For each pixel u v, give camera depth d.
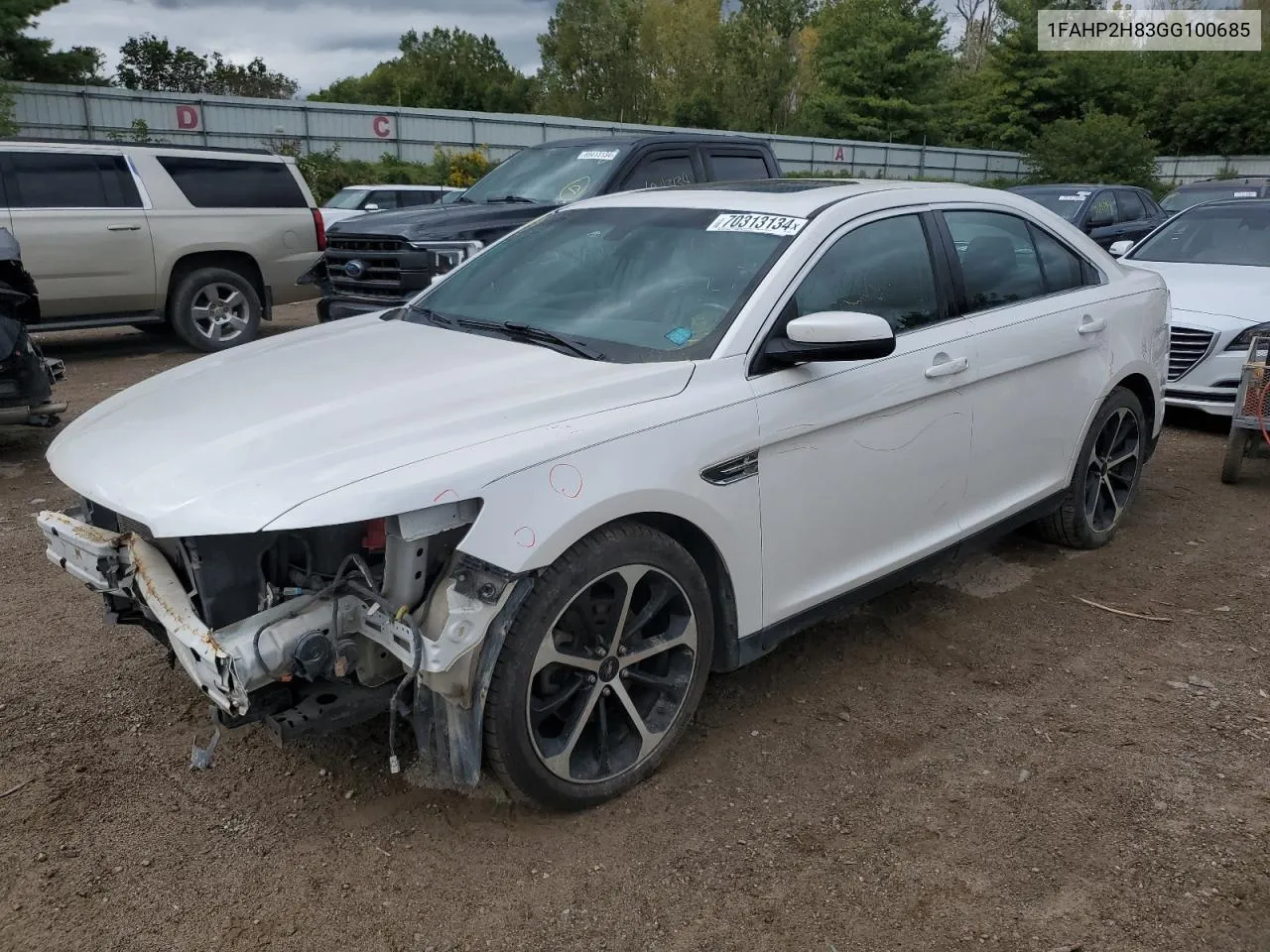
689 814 3.00
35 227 9.27
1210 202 9.07
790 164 39.62
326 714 2.70
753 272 3.44
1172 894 2.68
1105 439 4.99
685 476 2.97
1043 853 2.84
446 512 2.59
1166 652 4.06
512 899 2.65
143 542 2.94
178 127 27.83
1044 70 46.16
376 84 62.66
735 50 51.84
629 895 2.67
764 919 2.59
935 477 3.89
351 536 2.72
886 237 3.81
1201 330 7.11
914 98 46.47
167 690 3.67
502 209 8.18
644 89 54.50
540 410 2.88
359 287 8.44
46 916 2.57
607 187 8.09
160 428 2.96
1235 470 6.12
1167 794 3.10
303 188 11.14
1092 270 4.84
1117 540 5.27
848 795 3.10
